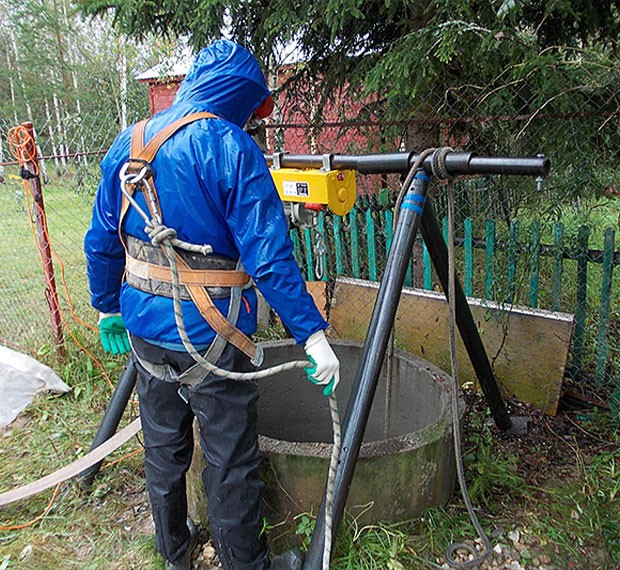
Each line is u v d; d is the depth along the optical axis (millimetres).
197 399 1625
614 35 3221
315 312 1481
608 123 3070
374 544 1956
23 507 2379
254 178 1444
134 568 2049
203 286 1535
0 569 2033
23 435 2912
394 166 1914
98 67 12945
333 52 3723
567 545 2084
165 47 5453
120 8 3447
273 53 3732
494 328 3080
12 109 13594
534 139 3252
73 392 3271
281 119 4215
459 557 2014
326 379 1507
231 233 1521
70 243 5930
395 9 3127
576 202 3455
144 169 1457
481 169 1745
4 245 5324
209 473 1694
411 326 3395
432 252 2184
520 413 2930
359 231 3838
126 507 2365
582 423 2850
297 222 2070
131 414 3045
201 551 2084
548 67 2830
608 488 2379
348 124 3342
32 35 13969
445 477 2160
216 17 3336
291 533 2025
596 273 4105
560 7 2701
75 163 4828
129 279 1638
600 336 2941
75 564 2068
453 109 3410
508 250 3062
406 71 2855
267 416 2777
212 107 1562
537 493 2359
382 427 2824
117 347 2053
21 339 3840
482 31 2725
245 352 1618
